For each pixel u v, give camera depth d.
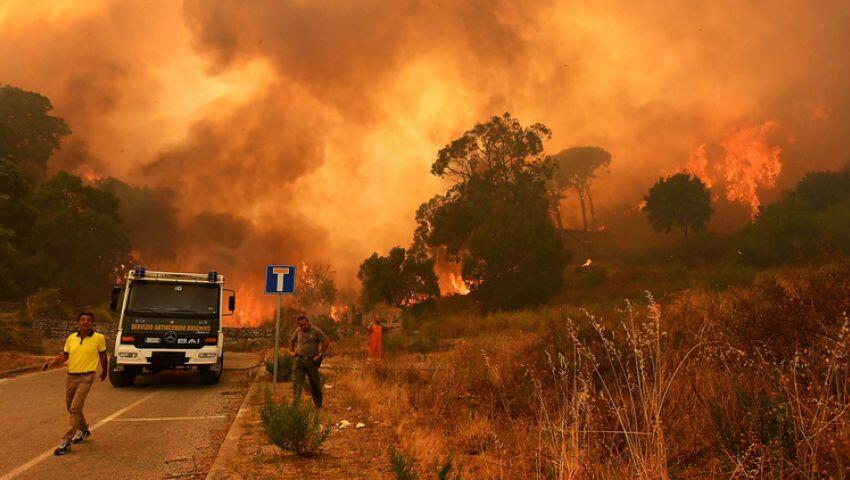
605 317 8.92
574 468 3.70
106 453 6.67
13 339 21.88
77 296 59.47
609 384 5.47
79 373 7.02
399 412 8.24
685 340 6.17
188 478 5.61
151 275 13.63
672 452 4.08
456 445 6.17
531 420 6.05
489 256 54.38
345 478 5.22
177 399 11.32
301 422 6.14
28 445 7.10
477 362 10.95
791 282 7.27
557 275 54.97
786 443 3.47
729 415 4.20
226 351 29.27
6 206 47.53
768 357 5.02
